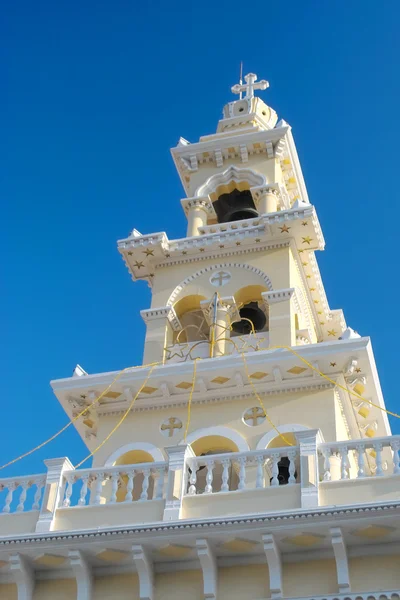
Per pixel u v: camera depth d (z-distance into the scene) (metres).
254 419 28.05
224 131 39.78
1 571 23.22
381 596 20.84
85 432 30.70
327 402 27.81
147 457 28.39
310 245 33.19
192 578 22.36
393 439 23.14
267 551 21.55
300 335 31.14
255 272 32.72
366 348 27.61
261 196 35.97
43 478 24.67
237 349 30.31
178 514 22.86
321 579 21.55
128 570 22.84
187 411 28.86
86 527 23.34
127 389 29.22
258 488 23.03
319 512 21.33
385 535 21.38
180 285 33.22
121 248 33.78
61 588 23.03
